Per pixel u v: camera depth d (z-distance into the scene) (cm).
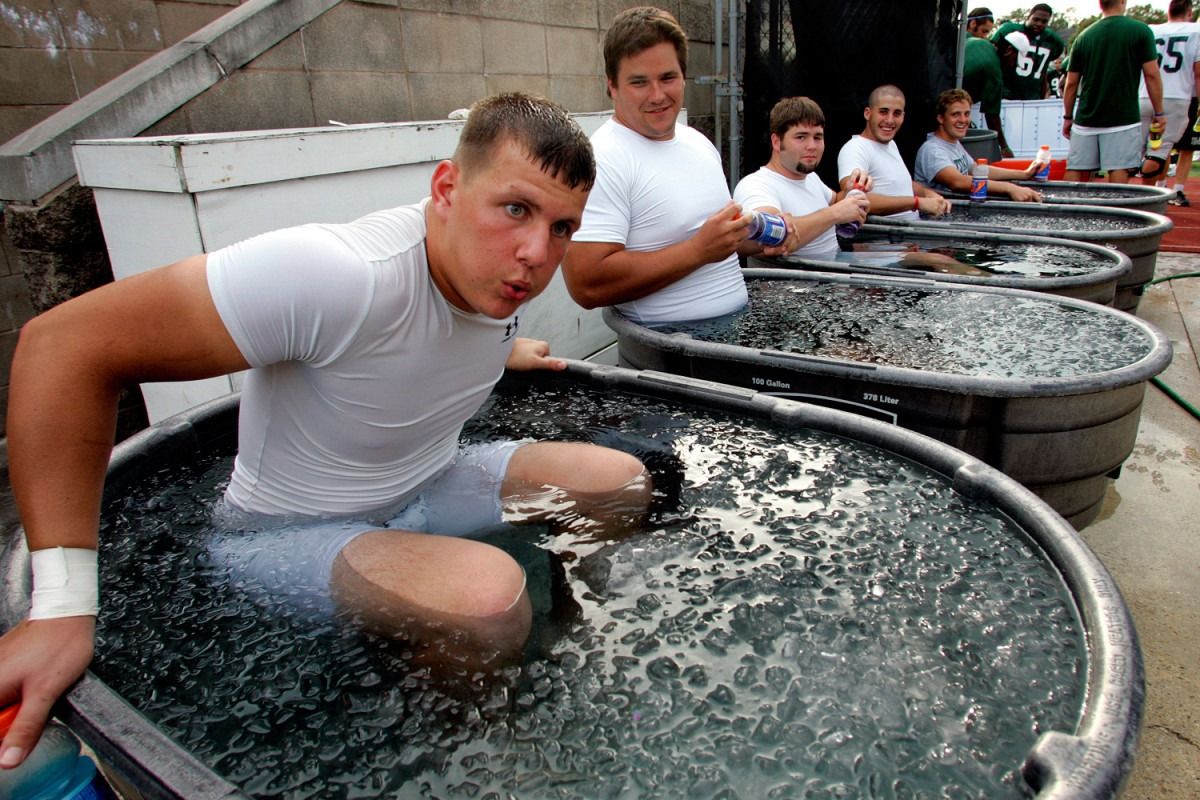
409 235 114
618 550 132
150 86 218
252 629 114
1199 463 255
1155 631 177
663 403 190
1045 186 500
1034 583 119
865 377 184
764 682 102
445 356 124
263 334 102
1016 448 179
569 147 103
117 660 108
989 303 251
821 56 468
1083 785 78
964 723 95
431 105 299
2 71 267
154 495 154
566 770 90
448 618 111
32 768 91
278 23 243
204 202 188
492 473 151
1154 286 457
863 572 124
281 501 136
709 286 245
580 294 235
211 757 92
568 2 352
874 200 382
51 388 96
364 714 99
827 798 85
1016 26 749
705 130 471
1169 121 681
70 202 215
